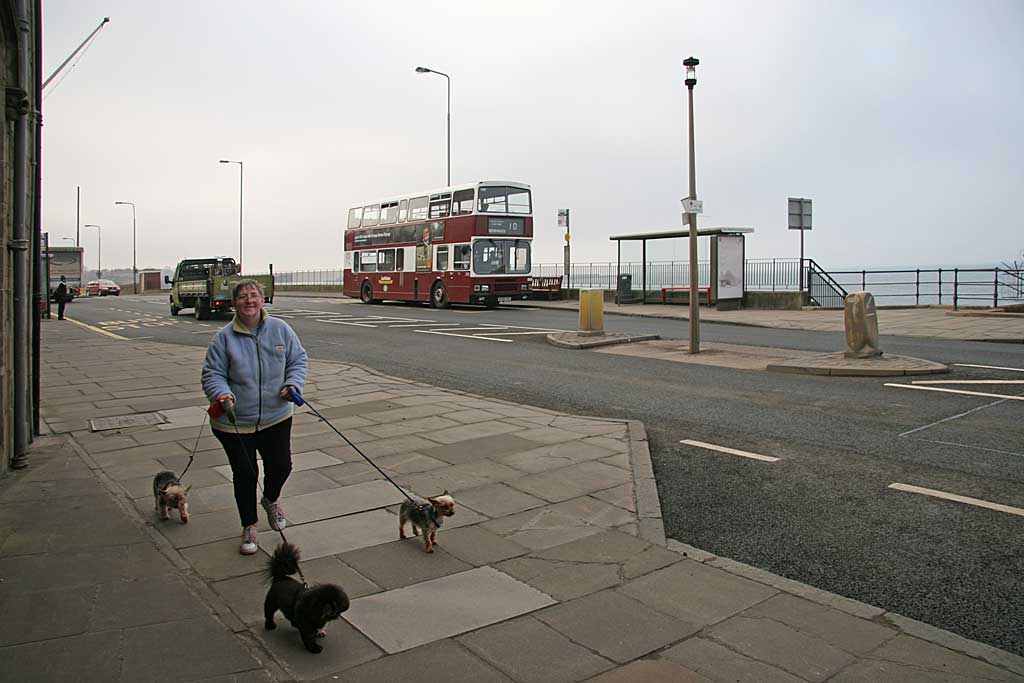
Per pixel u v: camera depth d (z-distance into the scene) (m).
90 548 5.04
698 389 11.55
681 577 4.64
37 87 8.09
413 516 5.07
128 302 50.91
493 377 13.23
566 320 25.58
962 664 3.61
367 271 37.78
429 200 32.75
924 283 26.88
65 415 9.76
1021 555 4.94
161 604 4.23
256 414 4.96
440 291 32.00
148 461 7.39
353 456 7.52
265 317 5.08
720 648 3.77
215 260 33.62
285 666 3.60
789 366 12.92
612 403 10.63
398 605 4.25
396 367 14.67
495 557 4.96
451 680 3.49
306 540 5.24
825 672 3.54
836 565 4.85
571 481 6.64
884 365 12.41
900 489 6.36
